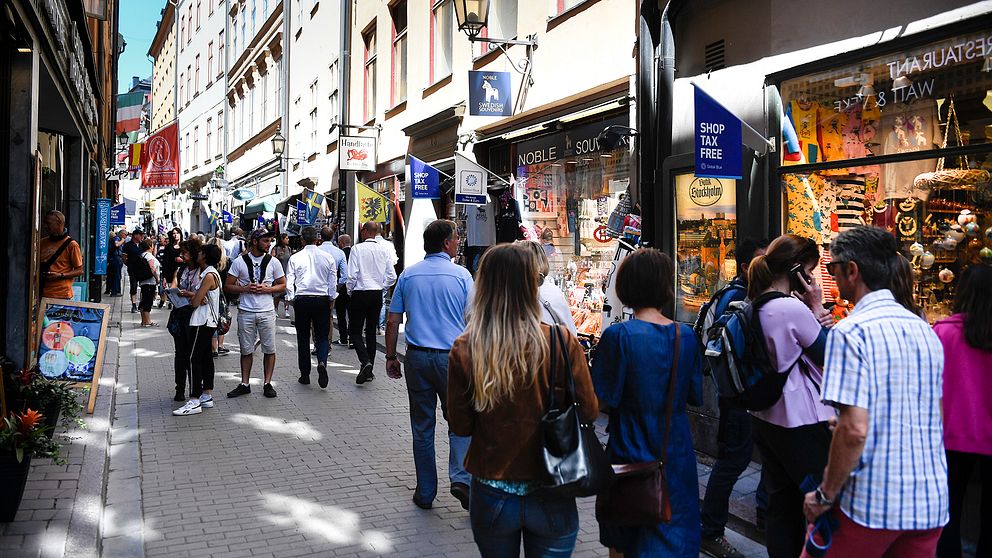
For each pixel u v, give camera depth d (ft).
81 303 23.77
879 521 8.52
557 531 9.22
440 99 48.14
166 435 22.35
